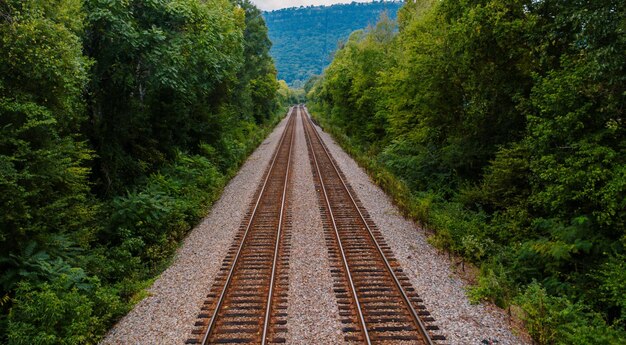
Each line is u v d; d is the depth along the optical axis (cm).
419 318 724
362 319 711
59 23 847
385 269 952
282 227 1281
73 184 899
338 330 702
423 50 1742
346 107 4094
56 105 877
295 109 10956
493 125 1490
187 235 1262
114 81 1247
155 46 1201
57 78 819
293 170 2278
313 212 1447
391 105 2286
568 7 996
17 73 789
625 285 745
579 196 902
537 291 778
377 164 2281
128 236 1062
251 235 1209
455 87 1656
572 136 959
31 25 742
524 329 723
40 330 629
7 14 768
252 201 1609
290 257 1035
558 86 967
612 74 838
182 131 1966
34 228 750
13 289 704
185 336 691
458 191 1614
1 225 702
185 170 1689
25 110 745
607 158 860
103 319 731
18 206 712
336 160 2595
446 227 1205
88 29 1111
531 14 1186
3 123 764
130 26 1109
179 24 1338
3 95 754
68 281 741
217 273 948
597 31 846
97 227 1018
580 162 901
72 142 955
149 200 1176
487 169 1455
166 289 884
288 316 748
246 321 730
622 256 794
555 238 981
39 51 757
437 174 1794
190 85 1488
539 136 1043
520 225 1169
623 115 913
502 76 1350
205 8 1454
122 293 870
